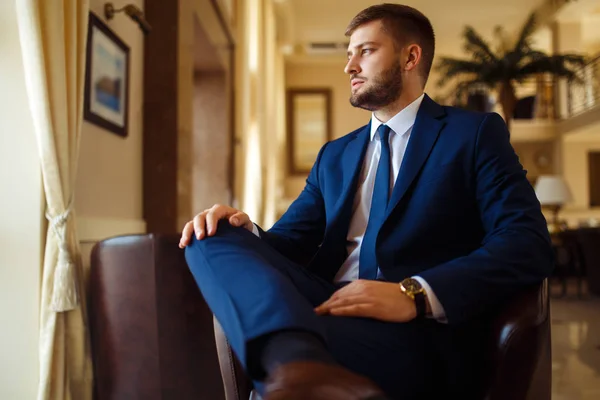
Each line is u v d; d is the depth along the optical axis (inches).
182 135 173.5
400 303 49.2
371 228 60.1
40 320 94.7
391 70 62.4
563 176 539.2
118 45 137.7
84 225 112.6
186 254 52.2
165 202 163.9
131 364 96.3
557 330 213.9
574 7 499.5
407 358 49.1
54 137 93.1
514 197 55.3
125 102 143.6
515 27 571.8
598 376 143.9
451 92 532.4
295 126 602.2
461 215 58.3
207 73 288.0
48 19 92.1
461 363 51.1
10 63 98.7
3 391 96.1
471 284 49.5
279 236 66.5
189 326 97.0
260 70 383.9
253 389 53.2
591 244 313.0
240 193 313.3
